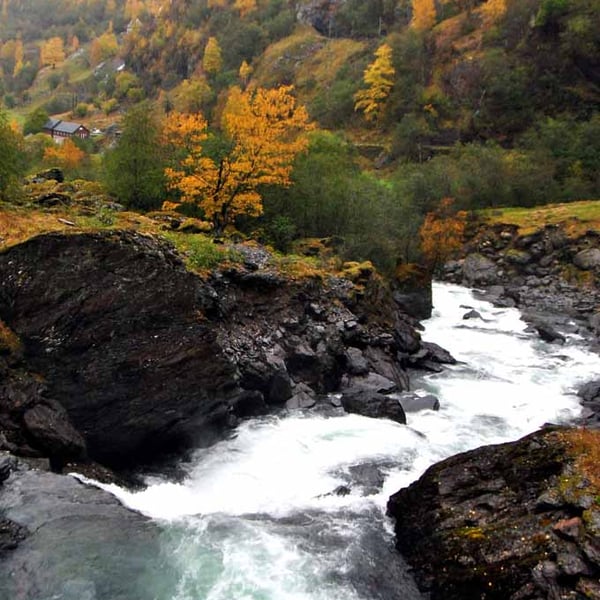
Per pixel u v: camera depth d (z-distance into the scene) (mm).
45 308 15000
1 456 12508
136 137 34938
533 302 45438
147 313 16250
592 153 71312
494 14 105125
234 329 20406
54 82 196875
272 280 22781
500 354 30547
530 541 10695
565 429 13125
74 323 15242
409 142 89625
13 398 13812
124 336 15883
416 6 117312
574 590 9625
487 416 21422
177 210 34844
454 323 37125
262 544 11930
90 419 15367
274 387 19953
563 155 72938
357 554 11945
